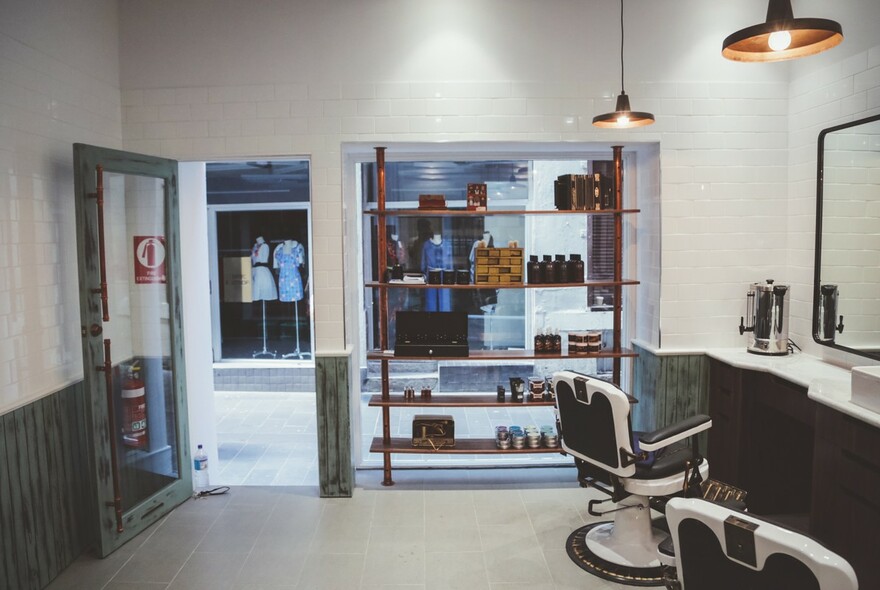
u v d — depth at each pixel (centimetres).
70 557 316
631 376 445
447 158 430
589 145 407
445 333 395
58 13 322
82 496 329
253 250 745
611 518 356
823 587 136
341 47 383
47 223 311
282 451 494
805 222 379
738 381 359
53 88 318
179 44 385
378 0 382
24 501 283
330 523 356
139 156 344
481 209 391
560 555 318
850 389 287
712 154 393
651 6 385
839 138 342
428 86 384
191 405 422
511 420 488
